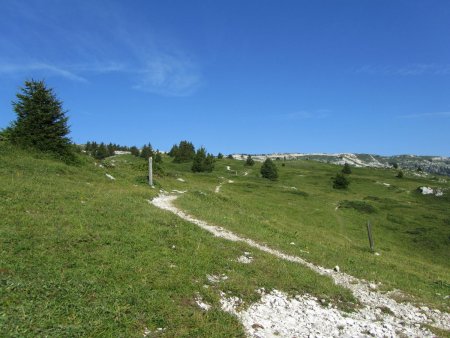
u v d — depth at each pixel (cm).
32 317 1023
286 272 1897
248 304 1472
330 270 2250
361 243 4253
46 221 1856
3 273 1267
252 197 5950
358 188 9388
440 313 1842
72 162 3925
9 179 2666
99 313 1127
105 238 1767
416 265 3209
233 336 1179
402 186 10306
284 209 5325
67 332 995
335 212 5769
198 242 2041
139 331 1094
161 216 2430
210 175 9056
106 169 4247
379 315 1675
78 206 2259
